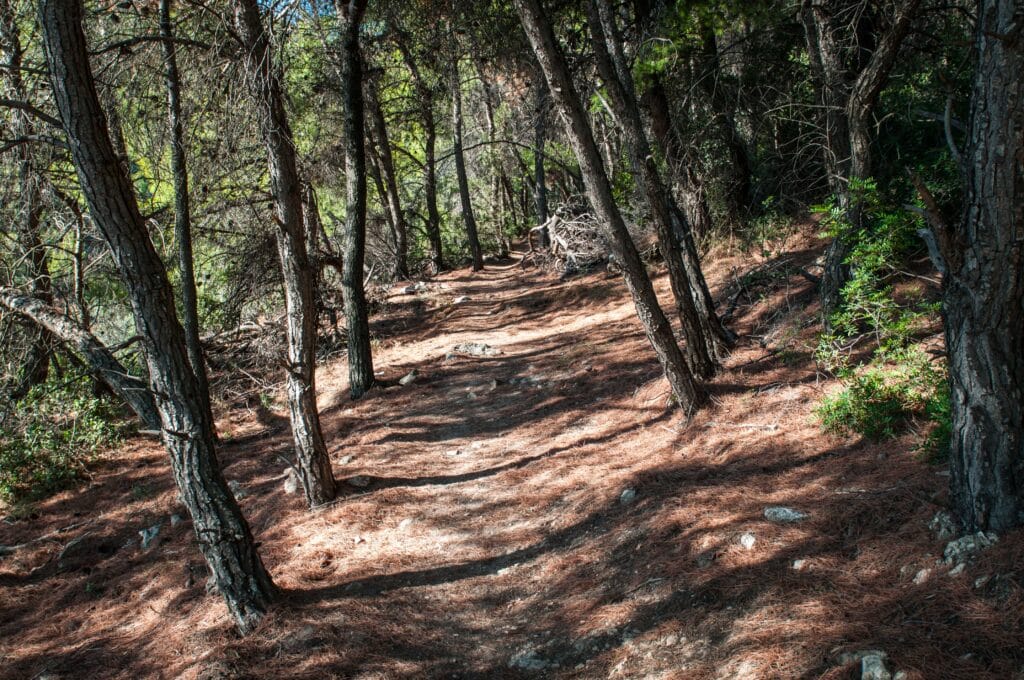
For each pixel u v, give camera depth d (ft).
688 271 31.53
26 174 35.45
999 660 11.80
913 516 16.31
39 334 40.70
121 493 34.47
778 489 20.13
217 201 40.37
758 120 40.34
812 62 36.37
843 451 21.17
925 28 32.14
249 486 32.09
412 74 76.84
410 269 92.89
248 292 47.34
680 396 27.50
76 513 33.40
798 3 35.22
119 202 17.16
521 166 84.02
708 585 16.57
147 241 17.78
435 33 49.06
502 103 66.74
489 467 29.60
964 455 14.61
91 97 16.62
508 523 24.36
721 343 31.42
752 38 40.88
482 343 50.78
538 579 20.42
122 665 19.81
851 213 27.14
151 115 31.35
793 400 25.70
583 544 21.42
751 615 15.20
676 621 15.98
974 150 13.50
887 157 33.86
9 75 32.27
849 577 15.24
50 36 15.99
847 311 26.86
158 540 28.53
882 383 22.41
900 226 24.23
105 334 49.57
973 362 14.10
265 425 41.78
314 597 20.42
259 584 19.48
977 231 13.61
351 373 42.73
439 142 121.19
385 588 20.89
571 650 16.70
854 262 25.48
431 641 18.13
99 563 28.45
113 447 40.24
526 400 37.55
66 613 24.94
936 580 14.02
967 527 14.74
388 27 55.16
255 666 17.54
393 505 26.68
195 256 51.96
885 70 25.53
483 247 107.65
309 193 51.70
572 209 69.15
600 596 18.22
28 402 40.86
